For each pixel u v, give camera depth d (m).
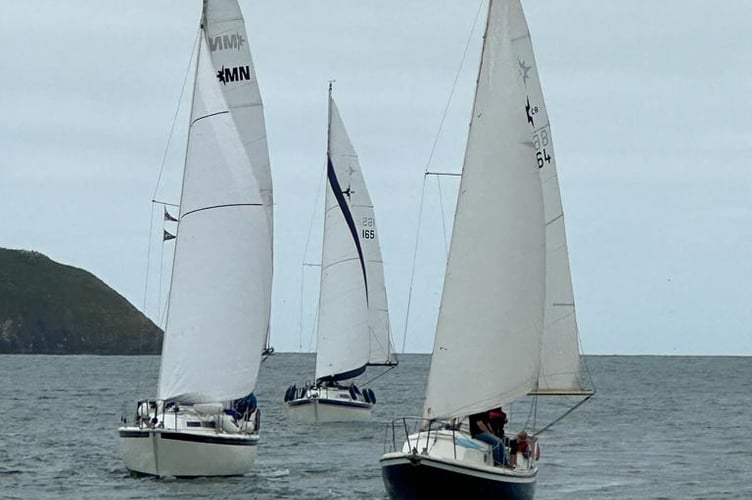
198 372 83.75
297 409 143.12
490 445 63.31
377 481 89.06
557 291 87.75
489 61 65.44
